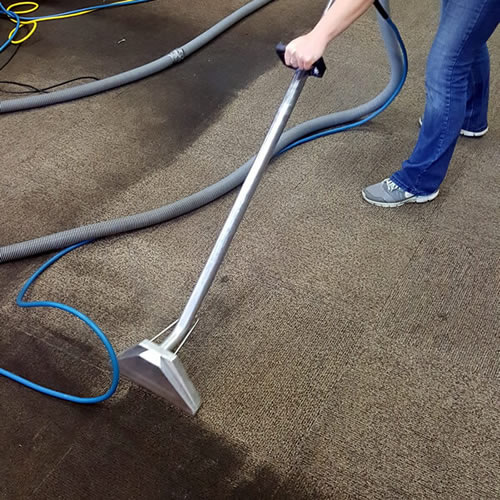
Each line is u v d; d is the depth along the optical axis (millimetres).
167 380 1122
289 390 1365
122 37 2713
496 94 2320
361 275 1632
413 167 1762
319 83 2404
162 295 1579
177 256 1686
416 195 1819
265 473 1225
